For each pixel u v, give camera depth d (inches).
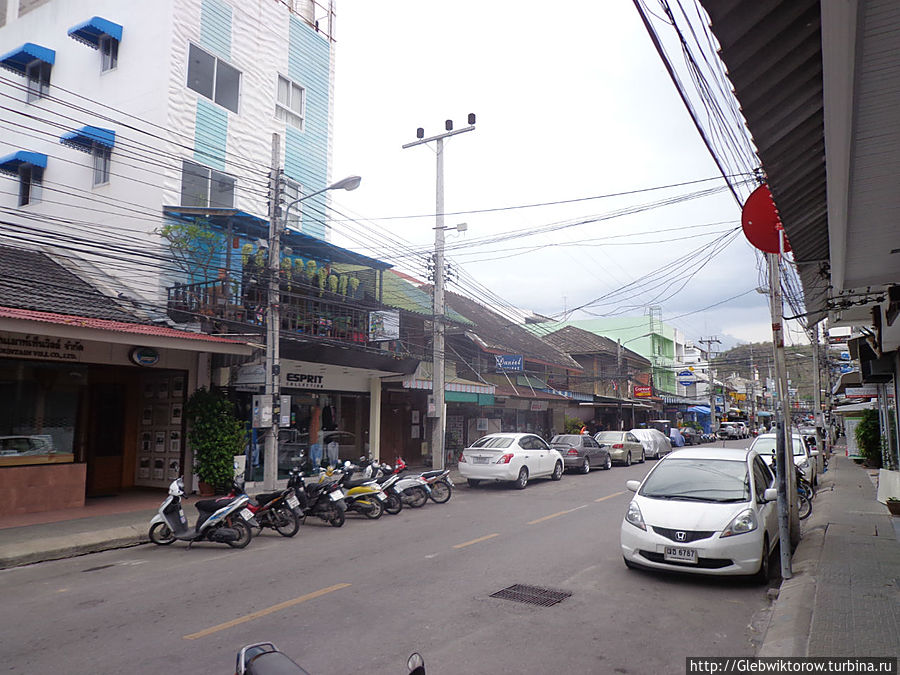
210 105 720.3
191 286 592.7
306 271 672.4
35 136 759.7
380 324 736.3
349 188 527.2
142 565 345.4
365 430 825.5
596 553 350.6
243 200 756.0
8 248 620.1
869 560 316.8
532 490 677.3
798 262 261.1
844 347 1302.9
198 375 618.5
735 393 2859.3
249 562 345.1
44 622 242.8
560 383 1438.2
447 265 765.9
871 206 180.4
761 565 281.1
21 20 805.9
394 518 495.2
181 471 611.8
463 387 919.7
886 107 130.0
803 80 140.2
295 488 463.8
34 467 492.7
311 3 901.2
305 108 861.8
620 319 2202.3
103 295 538.3
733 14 126.4
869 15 102.9
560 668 191.9
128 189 672.4
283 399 569.6
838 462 1095.6
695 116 186.7
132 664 198.4
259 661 118.6
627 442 1054.4
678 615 243.1
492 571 311.1
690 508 295.3
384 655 202.1
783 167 176.1
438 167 759.1
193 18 708.0
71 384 523.5
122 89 698.2
